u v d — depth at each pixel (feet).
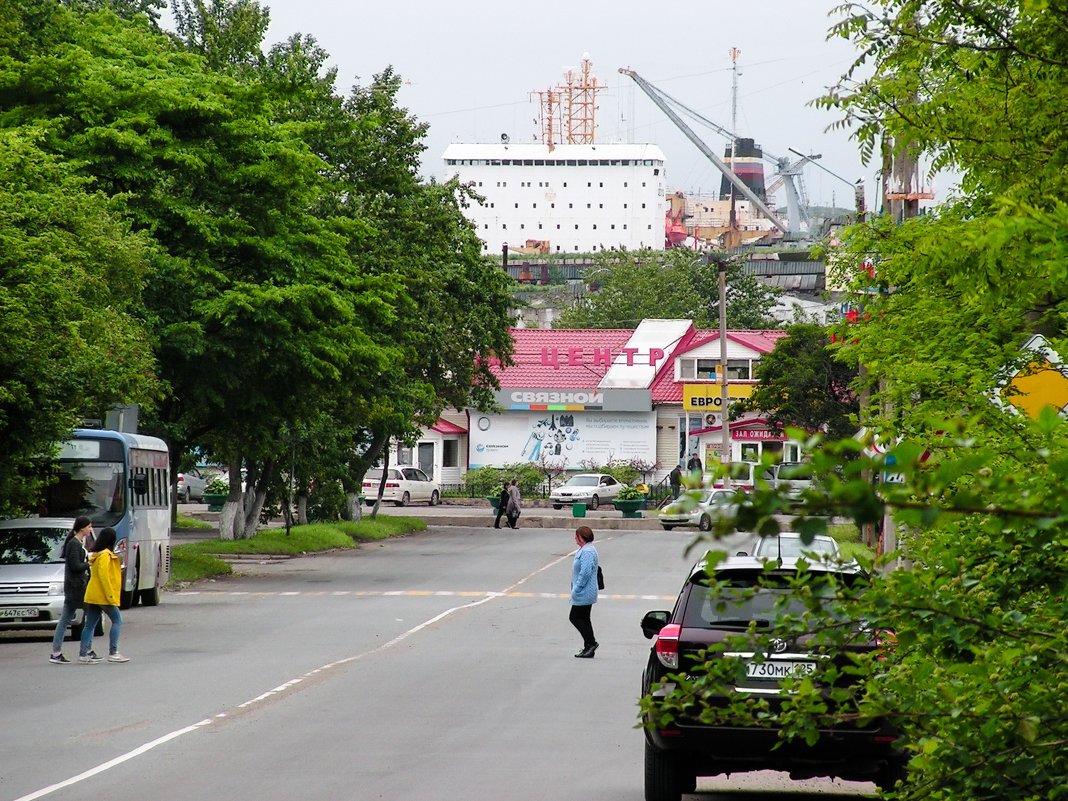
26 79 421.18
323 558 585.22
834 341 165.99
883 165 139.44
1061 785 65.72
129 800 140.67
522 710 207.41
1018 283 91.66
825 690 129.49
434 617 353.51
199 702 211.00
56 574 317.83
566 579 484.74
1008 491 51.70
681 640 136.67
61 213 341.00
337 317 461.37
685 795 159.84
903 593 69.92
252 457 536.83
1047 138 114.73
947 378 128.26
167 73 452.35
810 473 48.60
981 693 69.87
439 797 144.15
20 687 227.61
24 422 322.75
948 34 119.55
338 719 196.24
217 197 450.71
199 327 419.95
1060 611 72.69
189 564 485.97
